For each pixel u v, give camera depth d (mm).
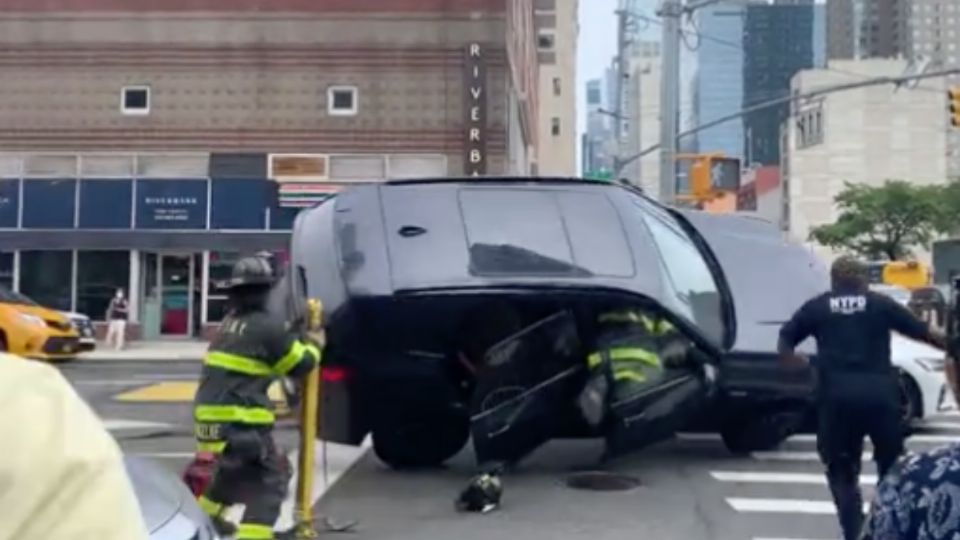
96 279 29625
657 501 8922
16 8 30500
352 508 8703
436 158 30141
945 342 2428
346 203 10086
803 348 10164
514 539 7660
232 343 6328
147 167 30297
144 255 29781
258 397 6328
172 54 30391
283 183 30125
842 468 7012
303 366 6434
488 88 30094
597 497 9094
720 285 10586
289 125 30297
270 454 6363
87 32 30438
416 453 10547
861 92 113562
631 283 9406
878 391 6852
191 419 13930
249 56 30438
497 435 9500
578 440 11969
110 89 30438
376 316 9445
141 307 29562
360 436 9953
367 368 9719
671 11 26219
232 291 6422
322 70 30375
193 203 29953
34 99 30453
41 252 29734
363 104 30281
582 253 9609
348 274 9438
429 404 10250
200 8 30375
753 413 10539
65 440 1623
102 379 19766
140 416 14297
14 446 1577
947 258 41375
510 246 9617
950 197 71625
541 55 93125
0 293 20688
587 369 9641
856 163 114000
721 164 26969
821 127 113438
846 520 6926
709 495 9148
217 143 30344
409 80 30250
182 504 3838
